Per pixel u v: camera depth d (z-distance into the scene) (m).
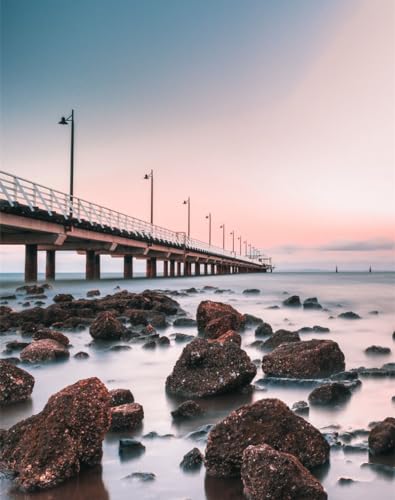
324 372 9.74
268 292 37.97
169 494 5.05
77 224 37.34
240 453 5.46
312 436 5.73
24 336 14.49
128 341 13.45
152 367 10.62
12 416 7.48
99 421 5.80
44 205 32.66
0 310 17.73
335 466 5.57
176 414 7.30
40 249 47.62
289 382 9.23
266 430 5.67
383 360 11.66
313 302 26.31
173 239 65.44
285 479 4.81
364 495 4.94
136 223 51.09
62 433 5.57
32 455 5.39
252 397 8.45
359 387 8.89
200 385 8.51
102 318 13.91
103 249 46.34
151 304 19.98
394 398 8.10
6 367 8.32
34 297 26.67
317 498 4.78
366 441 6.22
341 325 18.14
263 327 14.67
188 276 79.88
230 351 8.77
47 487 5.21
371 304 28.20
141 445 6.12
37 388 9.02
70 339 14.02
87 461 5.64
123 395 7.66
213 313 15.33
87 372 10.19
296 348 10.04
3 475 5.43
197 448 5.87
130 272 58.62
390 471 5.41
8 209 28.50
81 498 5.00
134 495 5.04
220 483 5.29
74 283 43.28
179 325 16.72
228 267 137.12
